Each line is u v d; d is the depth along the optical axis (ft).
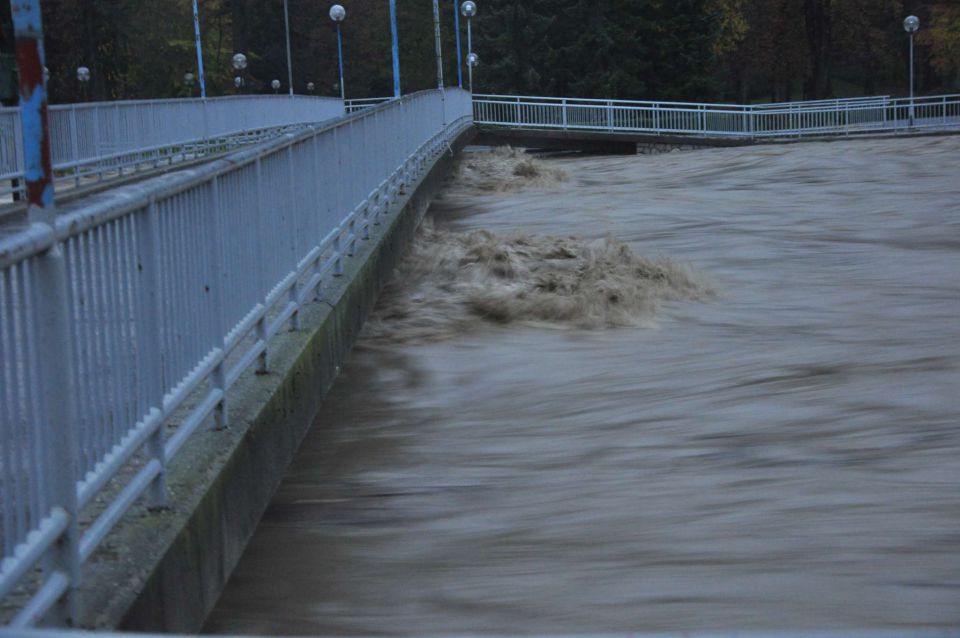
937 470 30.30
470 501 29.19
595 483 30.19
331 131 43.01
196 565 19.98
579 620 22.25
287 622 22.67
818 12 299.38
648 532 26.53
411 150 79.41
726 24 298.97
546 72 279.08
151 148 102.78
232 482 22.99
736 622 21.89
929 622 21.71
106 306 18.13
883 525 26.48
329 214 42.29
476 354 45.11
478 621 22.38
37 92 16.06
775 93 344.49
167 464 22.09
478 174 130.31
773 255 72.79
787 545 25.46
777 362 43.55
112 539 18.37
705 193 116.16
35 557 14.37
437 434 35.22
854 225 87.92
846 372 41.70
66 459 15.67
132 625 16.29
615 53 273.75
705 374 41.78
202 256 23.95
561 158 181.47
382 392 39.93
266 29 378.73
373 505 29.04
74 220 16.60
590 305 51.65
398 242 59.98
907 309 54.39
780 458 31.76
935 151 149.18
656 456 32.30
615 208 102.68
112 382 18.19
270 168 31.45
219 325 24.90
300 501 29.53
